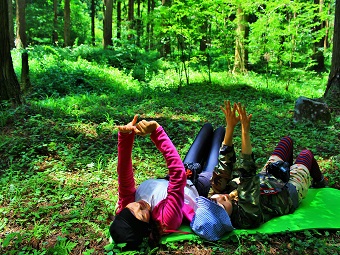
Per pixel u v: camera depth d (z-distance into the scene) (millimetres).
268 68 14688
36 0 31594
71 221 3309
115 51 16672
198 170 3484
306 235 3066
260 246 2959
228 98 10281
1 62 7203
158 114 7828
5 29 7164
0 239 3082
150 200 2955
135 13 32250
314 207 3551
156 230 2818
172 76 13641
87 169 4688
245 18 14445
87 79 11617
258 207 3059
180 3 11156
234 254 2857
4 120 6371
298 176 3609
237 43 13852
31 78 10781
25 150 5199
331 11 21812
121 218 2766
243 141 3018
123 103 8961
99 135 6020
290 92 11938
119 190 3088
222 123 7211
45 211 3543
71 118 6898
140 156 5105
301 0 13609
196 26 11781
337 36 9383
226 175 3324
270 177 3396
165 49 17125
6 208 3590
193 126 6887
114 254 2846
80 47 17109
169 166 2877
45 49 15531
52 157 5059
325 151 5680
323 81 14555
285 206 3326
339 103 9109
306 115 7457
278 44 12586
